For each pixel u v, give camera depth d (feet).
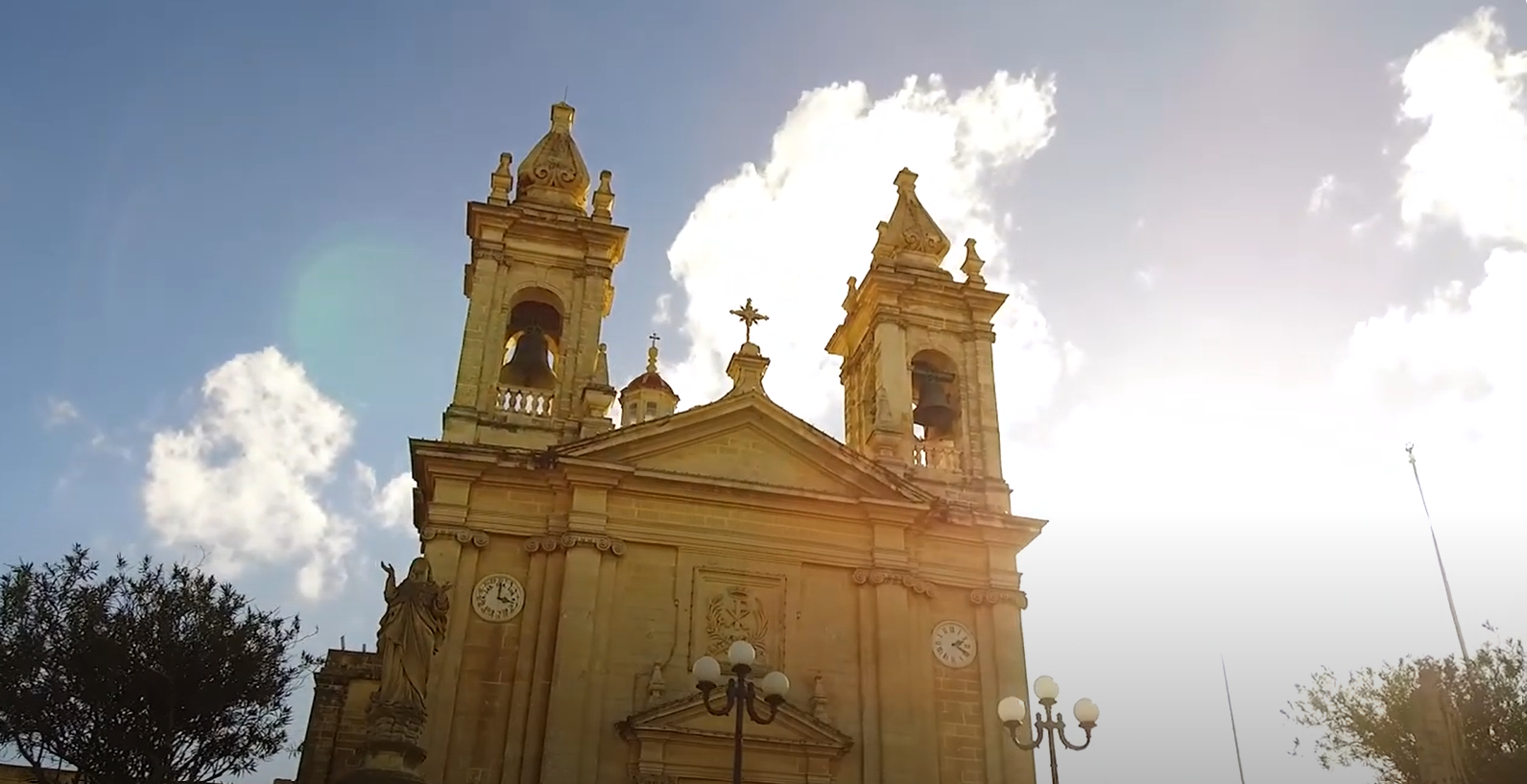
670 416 93.91
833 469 96.27
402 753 70.69
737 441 96.02
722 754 82.58
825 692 87.86
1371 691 117.08
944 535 97.55
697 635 87.66
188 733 86.99
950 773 88.33
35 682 83.76
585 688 82.74
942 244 117.08
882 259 112.78
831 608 91.61
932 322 110.32
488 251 102.53
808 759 84.23
